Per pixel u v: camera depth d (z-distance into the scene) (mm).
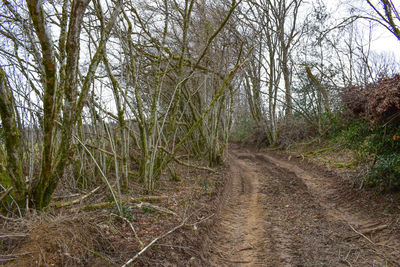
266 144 21344
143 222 4707
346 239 4578
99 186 6148
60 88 4484
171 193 7020
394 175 5621
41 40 3354
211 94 11367
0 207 3930
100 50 4312
